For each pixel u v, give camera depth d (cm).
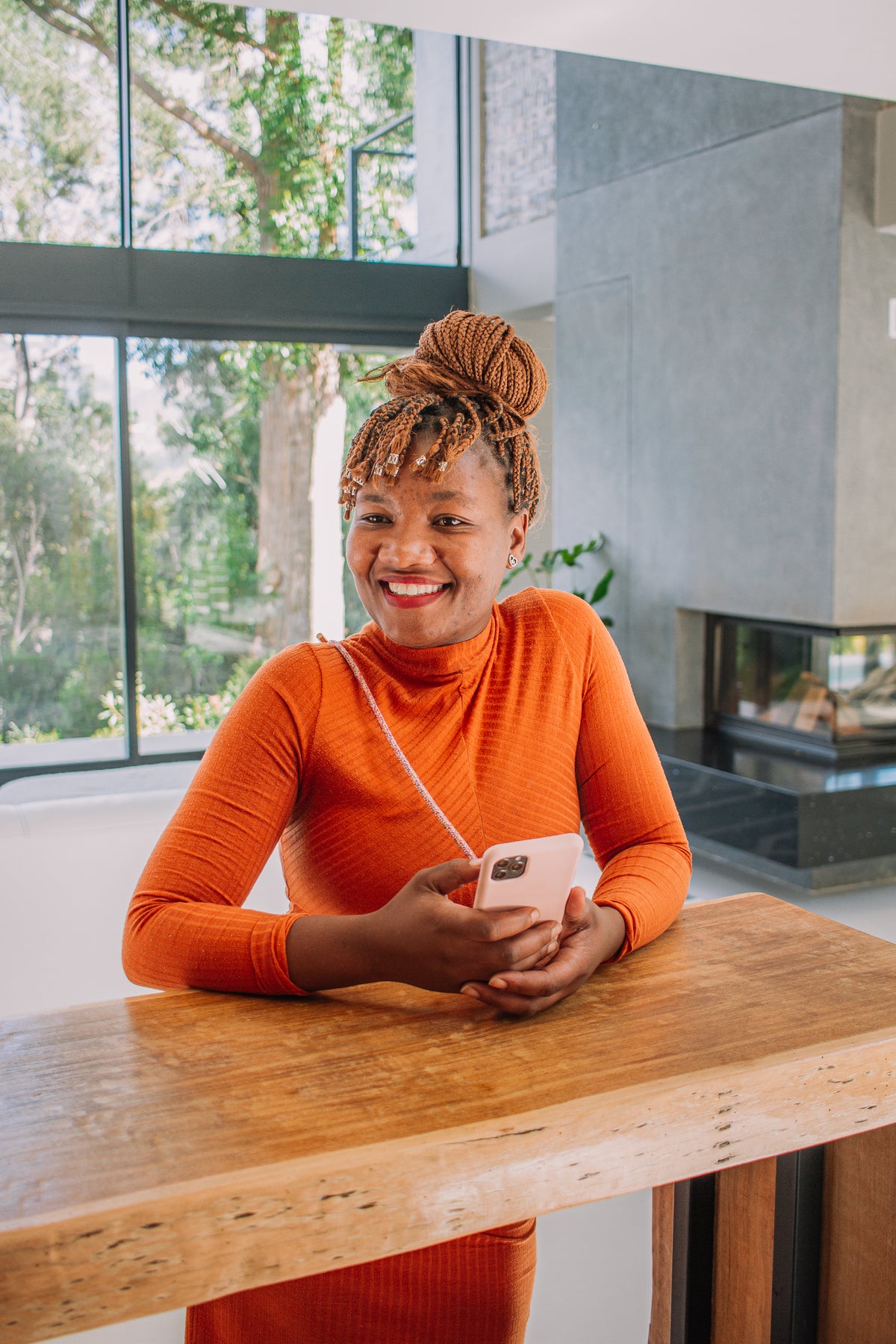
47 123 593
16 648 624
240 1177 62
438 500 96
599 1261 182
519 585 647
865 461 410
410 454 96
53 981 220
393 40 658
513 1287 102
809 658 447
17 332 598
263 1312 104
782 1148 77
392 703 103
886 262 405
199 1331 109
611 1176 71
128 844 228
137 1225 60
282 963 87
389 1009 87
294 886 108
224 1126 68
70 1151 65
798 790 390
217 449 654
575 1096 71
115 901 226
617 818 113
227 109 629
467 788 103
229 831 98
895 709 452
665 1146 73
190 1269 61
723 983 92
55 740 636
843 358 400
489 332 100
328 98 650
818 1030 82
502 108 648
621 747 114
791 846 392
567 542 569
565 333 560
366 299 657
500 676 109
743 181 438
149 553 646
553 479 613
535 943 82
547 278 611
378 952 84
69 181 599
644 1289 173
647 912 98
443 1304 101
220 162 632
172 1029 83
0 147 586
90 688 640
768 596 442
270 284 633
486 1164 67
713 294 458
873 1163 94
